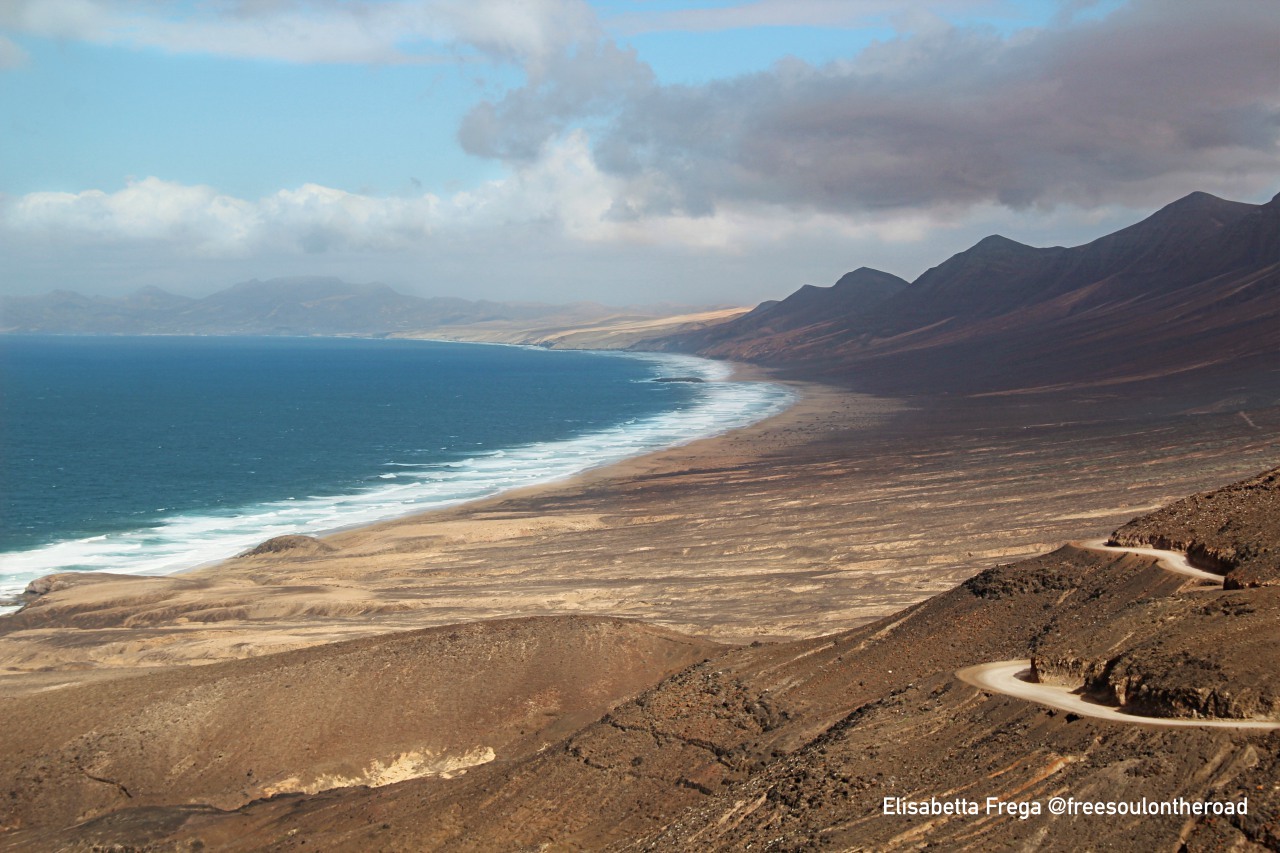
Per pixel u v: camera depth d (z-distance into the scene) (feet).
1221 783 66.54
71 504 324.80
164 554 257.75
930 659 104.99
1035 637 101.40
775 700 104.83
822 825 76.95
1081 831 67.51
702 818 86.22
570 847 91.56
